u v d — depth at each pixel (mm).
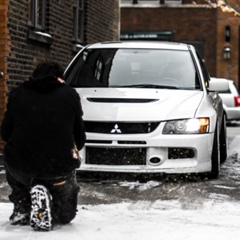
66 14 31516
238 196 16562
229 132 37156
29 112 11844
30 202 12531
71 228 12469
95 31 38125
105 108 18062
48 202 11883
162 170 17719
